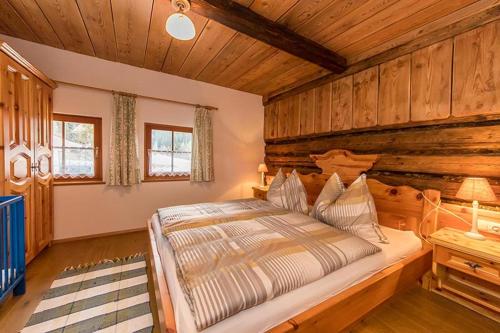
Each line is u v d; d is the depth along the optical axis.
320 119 3.20
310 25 2.09
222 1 1.75
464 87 1.86
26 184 2.14
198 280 1.07
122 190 3.21
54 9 1.97
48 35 2.43
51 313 1.61
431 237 1.77
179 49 2.65
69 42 2.57
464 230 1.87
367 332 1.50
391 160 2.38
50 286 1.94
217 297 0.98
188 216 2.01
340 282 1.32
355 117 2.72
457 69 1.90
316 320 1.14
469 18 1.81
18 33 2.40
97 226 3.08
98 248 2.73
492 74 1.72
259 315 1.03
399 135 2.32
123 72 3.12
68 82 2.80
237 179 4.20
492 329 1.54
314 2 1.79
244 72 3.29
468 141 1.86
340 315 1.25
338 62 2.66
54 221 2.83
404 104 2.26
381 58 2.42
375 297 1.45
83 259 2.45
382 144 2.46
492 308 1.63
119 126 3.07
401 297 1.87
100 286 1.95
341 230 1.89
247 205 2.58
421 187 2.15
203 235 1.56
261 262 1.23
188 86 3.60
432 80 2.05
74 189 2.93
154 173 3.47
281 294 1.12
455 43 1.90
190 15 1.99
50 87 2.64
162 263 1.51
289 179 2.74
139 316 1.60
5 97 1.80
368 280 1.43
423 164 2.13
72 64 2.82
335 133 2.98
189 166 3.76
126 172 3.13
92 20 2.13
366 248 1.54
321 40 2.35
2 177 1.77
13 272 1.70
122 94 3.07
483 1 1.73
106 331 1.46
